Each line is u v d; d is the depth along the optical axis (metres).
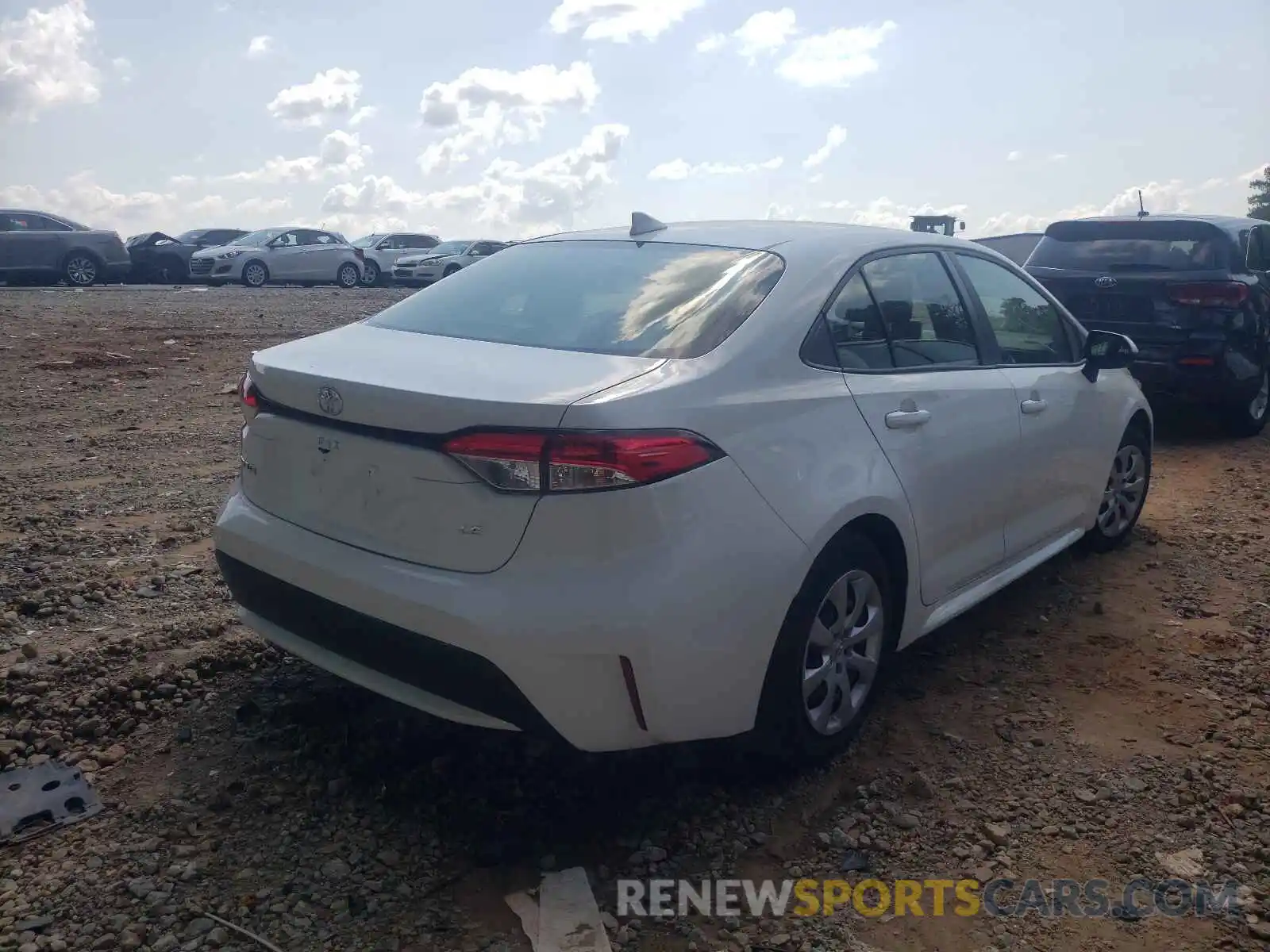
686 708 2.93
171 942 2.62
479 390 2.83
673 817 3.22
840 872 3.01
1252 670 4.28
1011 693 4.08
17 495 6.30
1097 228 8.81
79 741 3.51
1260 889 2.95
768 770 3.38
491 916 2.77
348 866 2.93
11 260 22.17
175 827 3.07
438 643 2.84
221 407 9.41
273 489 3.32
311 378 3.10
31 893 2.77
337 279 28.84
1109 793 3.39
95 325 14.60
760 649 3.07
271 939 2.64
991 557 4.36
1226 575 5.38
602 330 3.34
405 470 2.92
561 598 2.74
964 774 3.50
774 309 3.39
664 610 2.79
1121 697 4.06
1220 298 8.11
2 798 3.17
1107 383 5.27
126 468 7.09
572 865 2.99
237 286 27.72
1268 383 8.93
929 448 3.77
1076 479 4.96
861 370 3.60
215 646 4.15
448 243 32.78
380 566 2.96
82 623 4.38
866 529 3.53
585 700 2.82
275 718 3.67
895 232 4.16
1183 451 8.34
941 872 3.01
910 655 4.43
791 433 3.21
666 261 3.70
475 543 2.81
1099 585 5.23
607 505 2.74
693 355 3.14
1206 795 3.38
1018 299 4.75
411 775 3.37
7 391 9.72
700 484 2.89
